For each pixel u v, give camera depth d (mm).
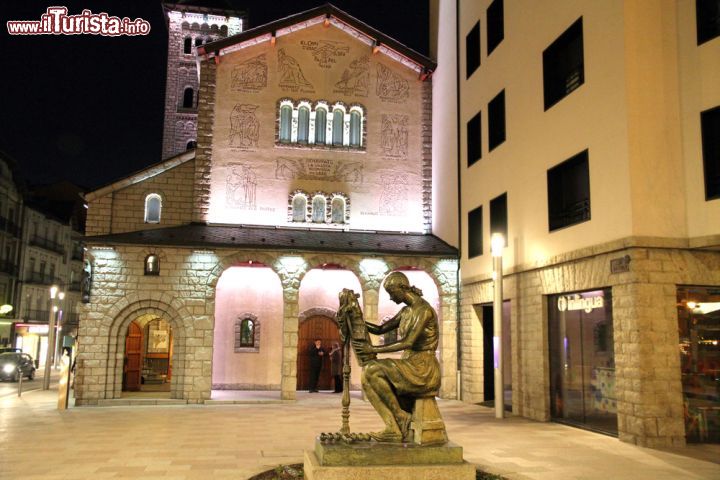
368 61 26781
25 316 50625
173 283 21812
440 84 26406
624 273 13625
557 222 17000
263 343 25016
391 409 8500
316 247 22734
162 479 9945
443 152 25750
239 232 23797
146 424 16281
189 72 41500
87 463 11227
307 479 8258
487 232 21250
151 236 22234
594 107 15039
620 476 10258
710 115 13266
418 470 7758
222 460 11461
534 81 18250
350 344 9453
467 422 16859
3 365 33906
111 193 23656
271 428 15539
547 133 17375
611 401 14352
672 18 14062
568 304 16281
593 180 14969
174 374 21516
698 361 13391
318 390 25625
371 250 23031
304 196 25391
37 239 52906
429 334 8688
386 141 26484
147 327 26641
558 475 10281
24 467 10891
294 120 25859
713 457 11844
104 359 21094
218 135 25031
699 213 13250
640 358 13047
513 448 12812
